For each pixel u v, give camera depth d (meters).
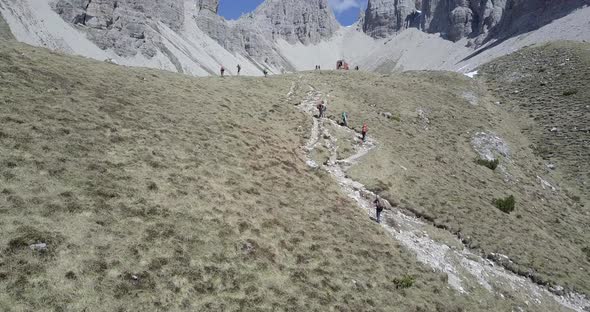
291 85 70.00
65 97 29.20
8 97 25.69
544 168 61.19
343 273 23.78
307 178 34.44
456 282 29.11
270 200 27.98
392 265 27.16
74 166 22.09
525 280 32.78
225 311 17.31
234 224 23.33
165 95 39.00
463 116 71.12
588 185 56.59
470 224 36.91
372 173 40.12
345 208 32.22
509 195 47.84
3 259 15.18
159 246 19.19
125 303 15.69
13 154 20.83
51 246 16.59
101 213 19.53
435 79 93.31
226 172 28.80
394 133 54.56
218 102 43.03
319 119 51.03
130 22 161.00
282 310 18.78
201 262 19.39
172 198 23.09
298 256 23.50
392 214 34.91
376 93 72.00
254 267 20.81
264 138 38.38
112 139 26.45
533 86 92.25
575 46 107.31
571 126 70.94
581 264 37.81
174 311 16.28
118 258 17.48
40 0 137.00
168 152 27.95
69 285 15.39
